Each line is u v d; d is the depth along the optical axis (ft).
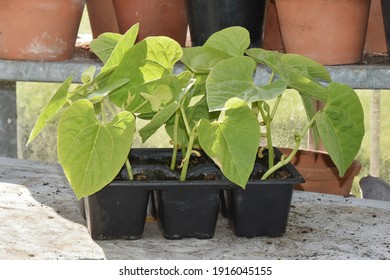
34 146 9.29
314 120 4.61
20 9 6.39
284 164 4.68
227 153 4.38
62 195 5.55
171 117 4.97
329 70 6.05
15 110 7.39
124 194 4.54
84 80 4.66
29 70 6.41
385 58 6.84
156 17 6.75
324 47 6.17
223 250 4.53
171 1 6.74
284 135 8.97
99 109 4.99
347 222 5.07
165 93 4.47
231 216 4.76
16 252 4.42
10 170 6.17
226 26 6.34
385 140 8.84
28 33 6.45
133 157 5.12
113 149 4.29
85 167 4.27
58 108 4.49
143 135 4.71
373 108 8.05
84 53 7.18
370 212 5.29
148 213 5.21
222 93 4.37
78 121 4.25
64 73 6.36
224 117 4.43
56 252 4.45
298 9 6.15
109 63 4.51
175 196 4.58
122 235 4.67
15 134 7.43
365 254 4.49
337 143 4.61
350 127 4.61
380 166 8.77
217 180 4.57
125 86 4.62
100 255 4.43
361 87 6.03
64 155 4.23
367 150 9.11
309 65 4.83
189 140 4.57
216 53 4.78
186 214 4.63
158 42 4.50
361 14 6.20
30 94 9.25
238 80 4.43
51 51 6.53
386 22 6.47
